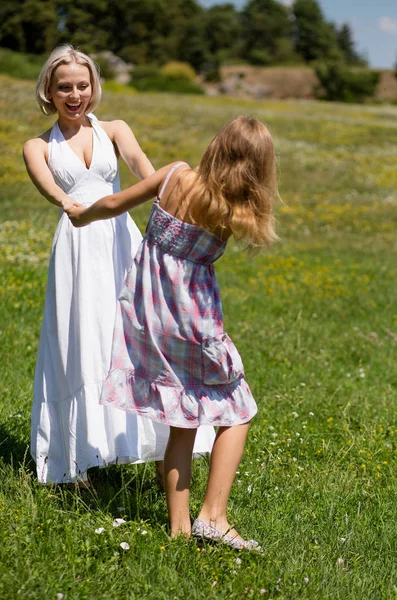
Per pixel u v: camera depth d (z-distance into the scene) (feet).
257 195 10.03
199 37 335.47
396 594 9.53
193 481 12.45
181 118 86.02
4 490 11.18
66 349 11.82
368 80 237.66
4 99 76.54
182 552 9.71
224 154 9.93
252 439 14.82
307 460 14.15
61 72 11.89
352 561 10.36
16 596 8.36
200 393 10.21
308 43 386.73
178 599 8.87
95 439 11.41
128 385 10.28
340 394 18.88
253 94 236.02
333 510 11.78
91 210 10.72
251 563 9.66
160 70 197.57
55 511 10.54
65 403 11.78
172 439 10.53
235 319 26.02
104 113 80.89
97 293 11.78
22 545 9.51
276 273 35.63
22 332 20.90
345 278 35.58
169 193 10.12
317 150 79.05
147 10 298.35
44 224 39.06
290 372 20.44
